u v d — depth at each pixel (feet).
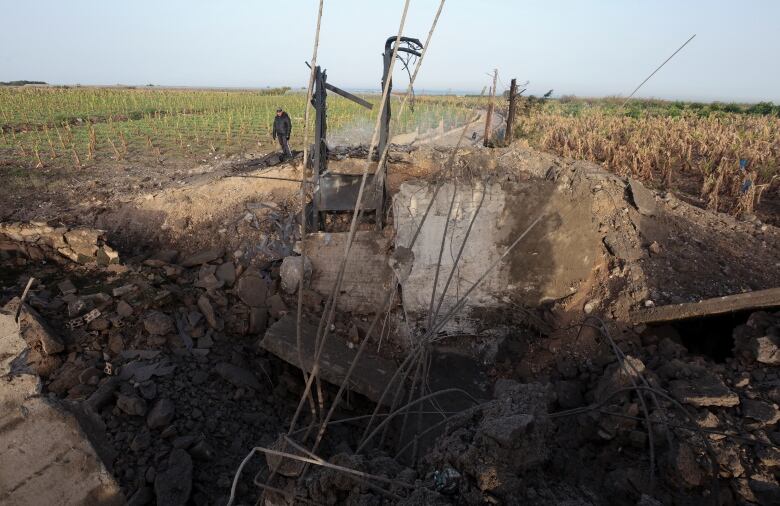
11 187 33.09
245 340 21.90
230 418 17.57
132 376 17.37
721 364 16.43
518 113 51.19
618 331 20.39
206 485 14.78
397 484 8.41
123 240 26.96
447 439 9.54
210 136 59.98
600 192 25.94
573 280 23.07
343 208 25.36
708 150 52.60
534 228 22.81
